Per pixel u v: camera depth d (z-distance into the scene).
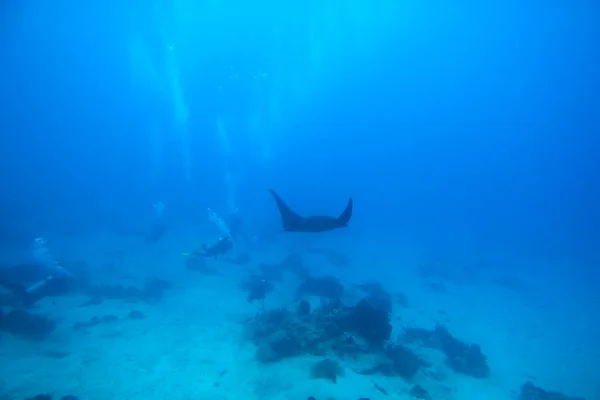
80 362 8.91
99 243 21.55
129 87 71.81
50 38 49.78
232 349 9.84
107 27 45.56
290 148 82.44
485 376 10.00
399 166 100.12
